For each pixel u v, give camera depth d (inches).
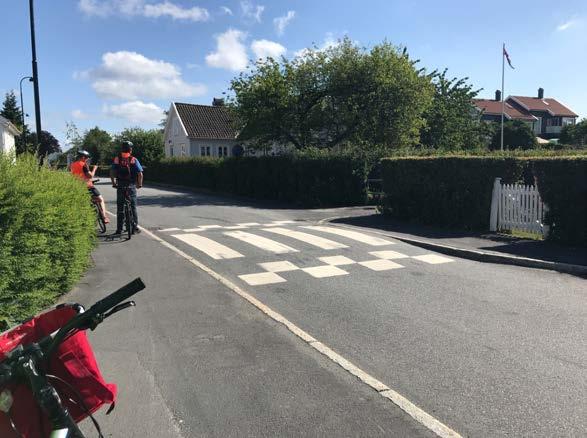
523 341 208.7
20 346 78.6
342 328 224.4
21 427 77.6
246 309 249.4
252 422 145.0
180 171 1417.3
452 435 138.1
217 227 521.3
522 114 3238.2
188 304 256.7
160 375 175.3
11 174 207.2
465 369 181.5
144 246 408.2
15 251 204.5
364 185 812.6
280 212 694.5
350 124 1007.0
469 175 509.4
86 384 83.8
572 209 413.1
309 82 989.8
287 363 186.1
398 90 965.2
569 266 340.2
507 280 313.1
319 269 336.5
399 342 207.8
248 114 984.3
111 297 75.0
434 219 547.2
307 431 140.3
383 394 161.9
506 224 485.1
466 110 1595.7
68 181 301.4
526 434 138.6
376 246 415.8
